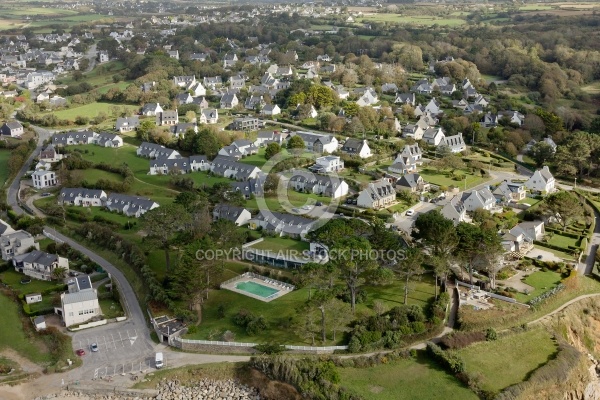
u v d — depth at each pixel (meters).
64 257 187.38
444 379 130.12
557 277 171.62
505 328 147.62
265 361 131.25
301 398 125.50
